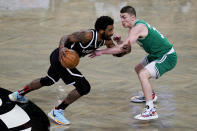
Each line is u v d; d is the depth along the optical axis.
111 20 7.89
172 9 23.70
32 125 7.99
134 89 10.72
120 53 8.65
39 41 15.72
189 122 8.57
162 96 10.18
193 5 25.33
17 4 23.92
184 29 18.44
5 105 8.80
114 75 11.93
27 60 13.18
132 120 8.62
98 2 25.41
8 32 17.02
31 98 9.76
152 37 8.77
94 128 8.13
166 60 8.95
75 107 9.34
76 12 21.92
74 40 7.87
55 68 8.22
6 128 7.72
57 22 19.25
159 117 8.81
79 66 12.78
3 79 11.14
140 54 14.33
